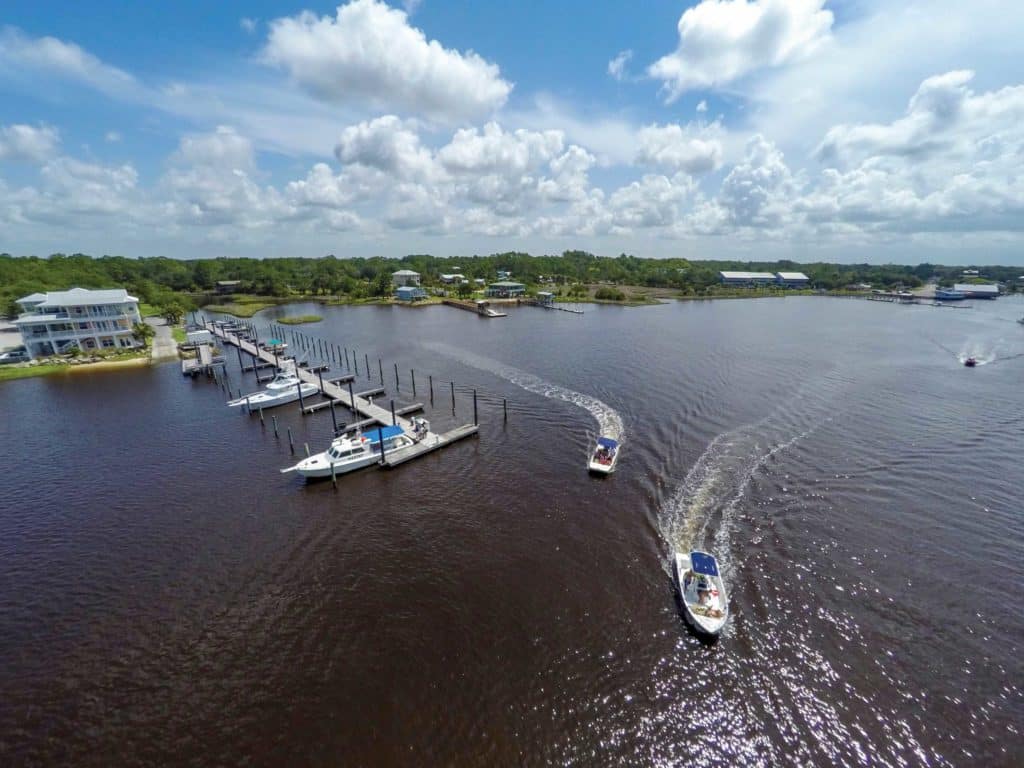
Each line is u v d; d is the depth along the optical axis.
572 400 71.12
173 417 66.62
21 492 46.66
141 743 23.62
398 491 46.44
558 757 22.77
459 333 129.00
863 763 22.47
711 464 49.72
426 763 22.52
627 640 28.94
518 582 33.78
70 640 29.58
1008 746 23.05
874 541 37.31
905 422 60.75
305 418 66.38
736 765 22.44
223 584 34.22
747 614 30.64
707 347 108.38
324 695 25.84
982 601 31.47
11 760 22.86
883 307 198.12
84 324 100.44
